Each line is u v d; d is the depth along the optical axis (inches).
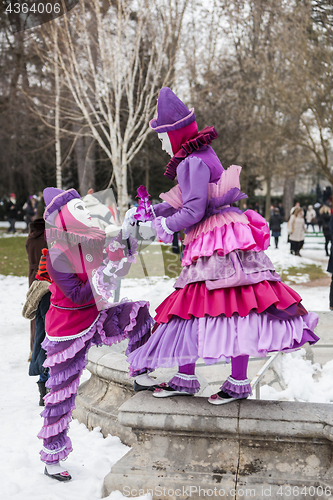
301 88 652.7
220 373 147.7
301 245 602.9
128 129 556.4
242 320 92.0
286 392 150.3
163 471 95.3
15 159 1237.1
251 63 740.0
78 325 105.3
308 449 93.0
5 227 1115.9
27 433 134.6
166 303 103.1
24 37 523.2
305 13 623.2
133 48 556.7
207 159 101.7
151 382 111.6
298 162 804.0
